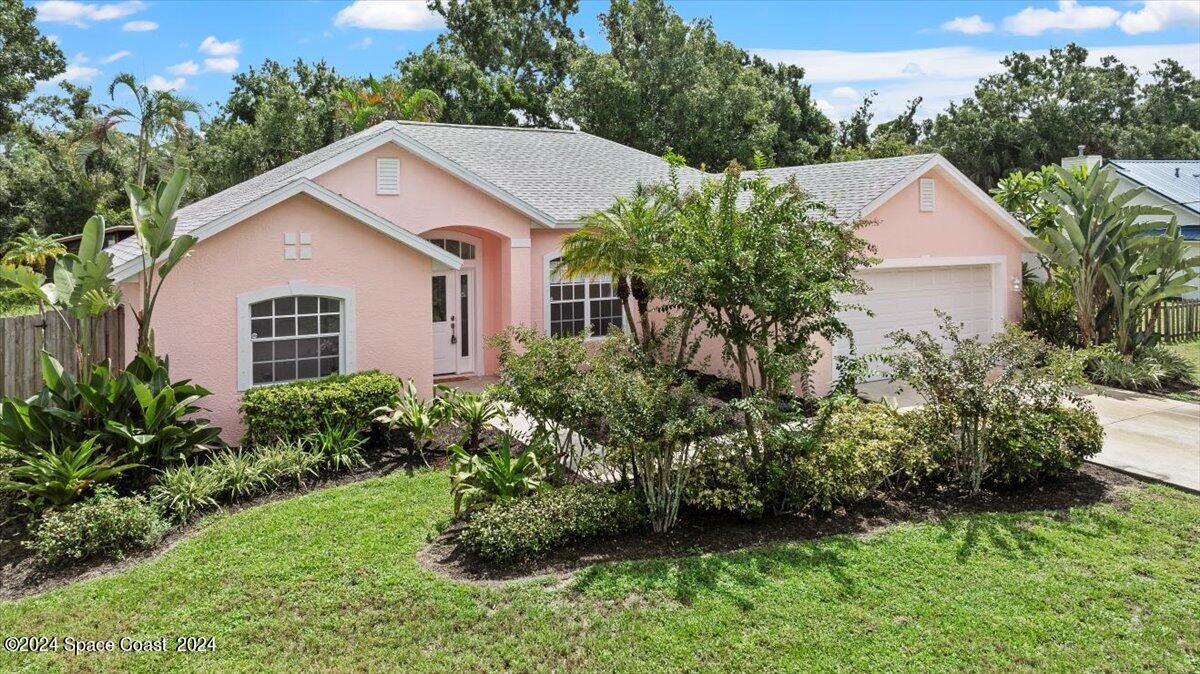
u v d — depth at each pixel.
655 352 9.16
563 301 16.39
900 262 15.45
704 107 34.28
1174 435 11.54
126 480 8.98
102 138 23.86
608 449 8.24
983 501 8.77
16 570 7.23
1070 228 16.05
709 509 8.22
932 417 9.48
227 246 10.91
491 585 6.67
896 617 6.09
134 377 8.95
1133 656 5.58
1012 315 17.56
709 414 7.77
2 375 11.71
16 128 37.31
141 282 10.59
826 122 43.34
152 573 7.00
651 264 11.95
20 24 33.06
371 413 10.65
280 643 5.79
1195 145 52.22
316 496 9.05
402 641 5.80
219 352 10.95
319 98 39.91
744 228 8.38
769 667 5.42
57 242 26.81
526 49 43.03
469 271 16.47
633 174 19.30
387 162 14.26
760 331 8.64
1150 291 15.77
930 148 52.69
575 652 5.63
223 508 8.65
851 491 8.19
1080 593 6.48
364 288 11.97
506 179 16.75
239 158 32.62
